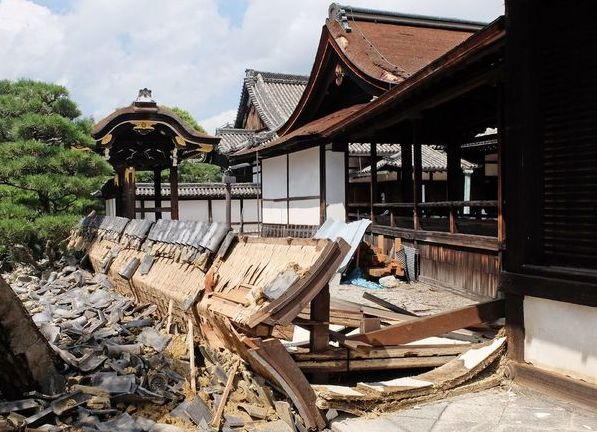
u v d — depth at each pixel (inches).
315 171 635.5
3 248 525.3
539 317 192.7
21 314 182.1
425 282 445.7
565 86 188.1
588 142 181.2
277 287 166.2
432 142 605.3
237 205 1008.2
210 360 220.1
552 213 193.2
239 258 219.6
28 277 476.1
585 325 175.5
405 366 209.6
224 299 199.9
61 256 572.4
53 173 524.7
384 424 166.6
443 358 217.0
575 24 184.5
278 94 1311.5
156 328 272.1
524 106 196.1
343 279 465.7
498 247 331.0
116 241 430.3
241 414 181.9
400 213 591.5
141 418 170.9
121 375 200.2
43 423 164.7
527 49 194.5
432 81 339.0
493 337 241.3
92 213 593.9
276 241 201.0
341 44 617.6
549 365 189.2
